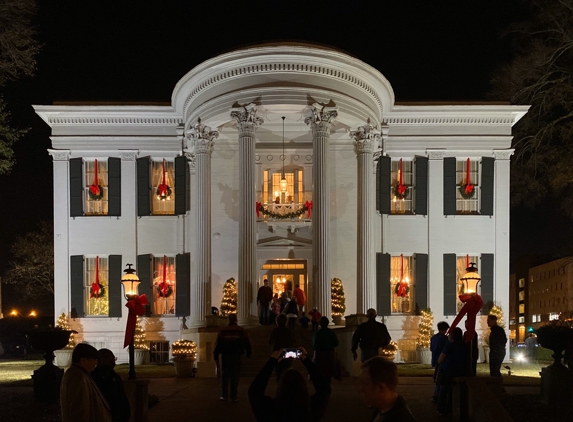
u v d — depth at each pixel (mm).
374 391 5363
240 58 26812
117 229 31594
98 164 32125
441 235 31516
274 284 31344
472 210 31969
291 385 6293
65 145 31844
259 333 25031
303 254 31062
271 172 31797
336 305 29828
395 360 30375
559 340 14820
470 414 12820
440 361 13867
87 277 31797
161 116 31656
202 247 28625
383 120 31641
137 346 29547
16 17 25953
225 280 31281
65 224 31625
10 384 20734
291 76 26781
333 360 15422
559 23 30219
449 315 31156
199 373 22516
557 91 30016
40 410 14727
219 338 15922
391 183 31781
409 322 31094
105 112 31594
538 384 19547
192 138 29250
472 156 31922
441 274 31391
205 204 28766
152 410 14664
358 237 28688
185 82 29016
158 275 31578
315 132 26719
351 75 27656
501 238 31641
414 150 31766
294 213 30719
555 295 96500
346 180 31578
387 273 30984
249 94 26844
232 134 31641
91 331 31172
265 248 31078
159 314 31281
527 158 32969
